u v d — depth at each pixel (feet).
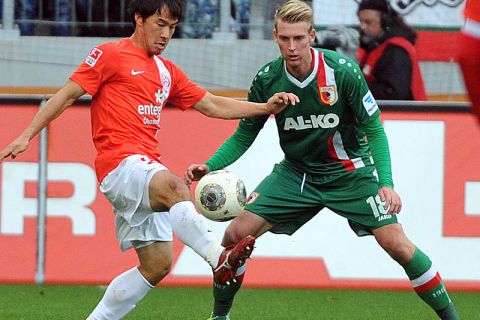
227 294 71.56
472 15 48.62
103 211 95.91
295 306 87.20
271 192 71.61
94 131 61.41
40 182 95.76
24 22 103.09
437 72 101.45
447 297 69.92
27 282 96.22
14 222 96.02
